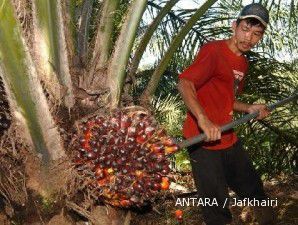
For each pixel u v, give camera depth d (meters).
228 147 1.66
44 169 1.31
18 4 1.32
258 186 1.75
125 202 1.33
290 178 2.51
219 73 1.58
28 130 1.28
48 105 1.32
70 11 1.45
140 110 1.39
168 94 2.45
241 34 1.53
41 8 1.31
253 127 2.33
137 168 1.27
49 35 1.33
